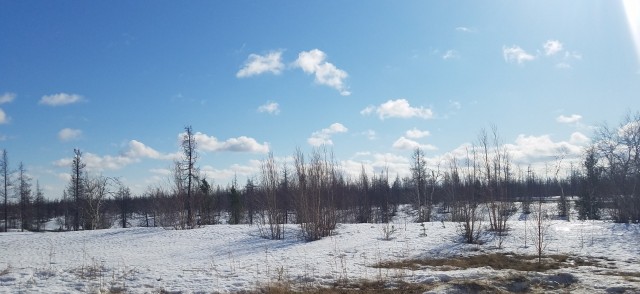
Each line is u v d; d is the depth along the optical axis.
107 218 58.72
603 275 14.55
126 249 24.73
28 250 24.52
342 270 15.70
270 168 32.28
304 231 28.25
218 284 13.55
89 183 46.59
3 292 12.27
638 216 33.62
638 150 38.94
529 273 13.94
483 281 12.81
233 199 52.06
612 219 35.41
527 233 25.06
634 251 19.39
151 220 69.00
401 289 12.91
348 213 50.78
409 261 18.33
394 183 71.62
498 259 18.69
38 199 57.91
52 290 12.60
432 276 13.98
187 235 30.64
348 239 25.42
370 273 15.11
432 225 30.69
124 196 61.59
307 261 18.00
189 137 39.94
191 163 39.72
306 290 13.05
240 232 31.12
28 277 14.35
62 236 31.59
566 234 24.47
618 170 39.50
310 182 28.98
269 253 20.94
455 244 22.44
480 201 32.16
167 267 16.67
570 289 12.50
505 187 29.38
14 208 57.94
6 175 45.62
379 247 21.89
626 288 12.25
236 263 17.66
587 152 42.12
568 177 45.06
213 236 29.80
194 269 16.11
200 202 42.09
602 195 40.97
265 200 33.47
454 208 35.59
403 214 58.28
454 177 35.53
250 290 12.90
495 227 26.33
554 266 17.00
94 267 16.44
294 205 34.12
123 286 13.35
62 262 18.61
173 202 38.94
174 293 12.69
